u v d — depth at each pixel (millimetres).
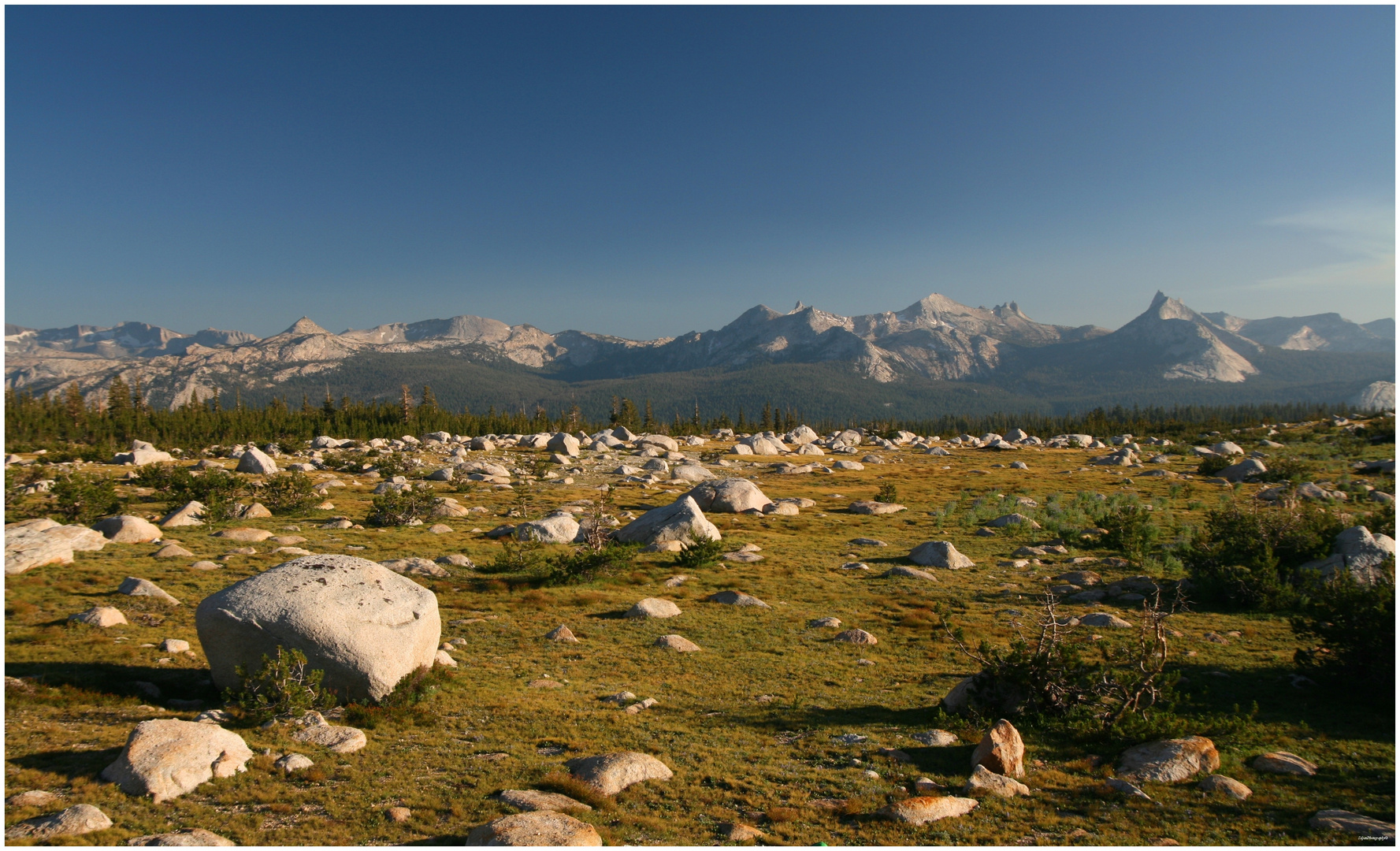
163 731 12156
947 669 19969
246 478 56250
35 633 19531
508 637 22672
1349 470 67375
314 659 15344
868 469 92875
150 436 127750
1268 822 11242
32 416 128500
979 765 12992
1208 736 14336
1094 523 45719
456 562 33719
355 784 12078
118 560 30047
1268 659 20188
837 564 35344
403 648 16188
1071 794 12242
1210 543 31281
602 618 25422
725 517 51969
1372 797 11992
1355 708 16438
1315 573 26219
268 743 13336
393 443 121438
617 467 87562
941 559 34312
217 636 15523
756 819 11320
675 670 19688
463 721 15289
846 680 18922
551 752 13859
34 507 42938
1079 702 15336
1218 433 131000
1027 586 30125
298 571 16812
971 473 86250
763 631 23734
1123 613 25531
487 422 184500
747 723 15758
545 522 42156
